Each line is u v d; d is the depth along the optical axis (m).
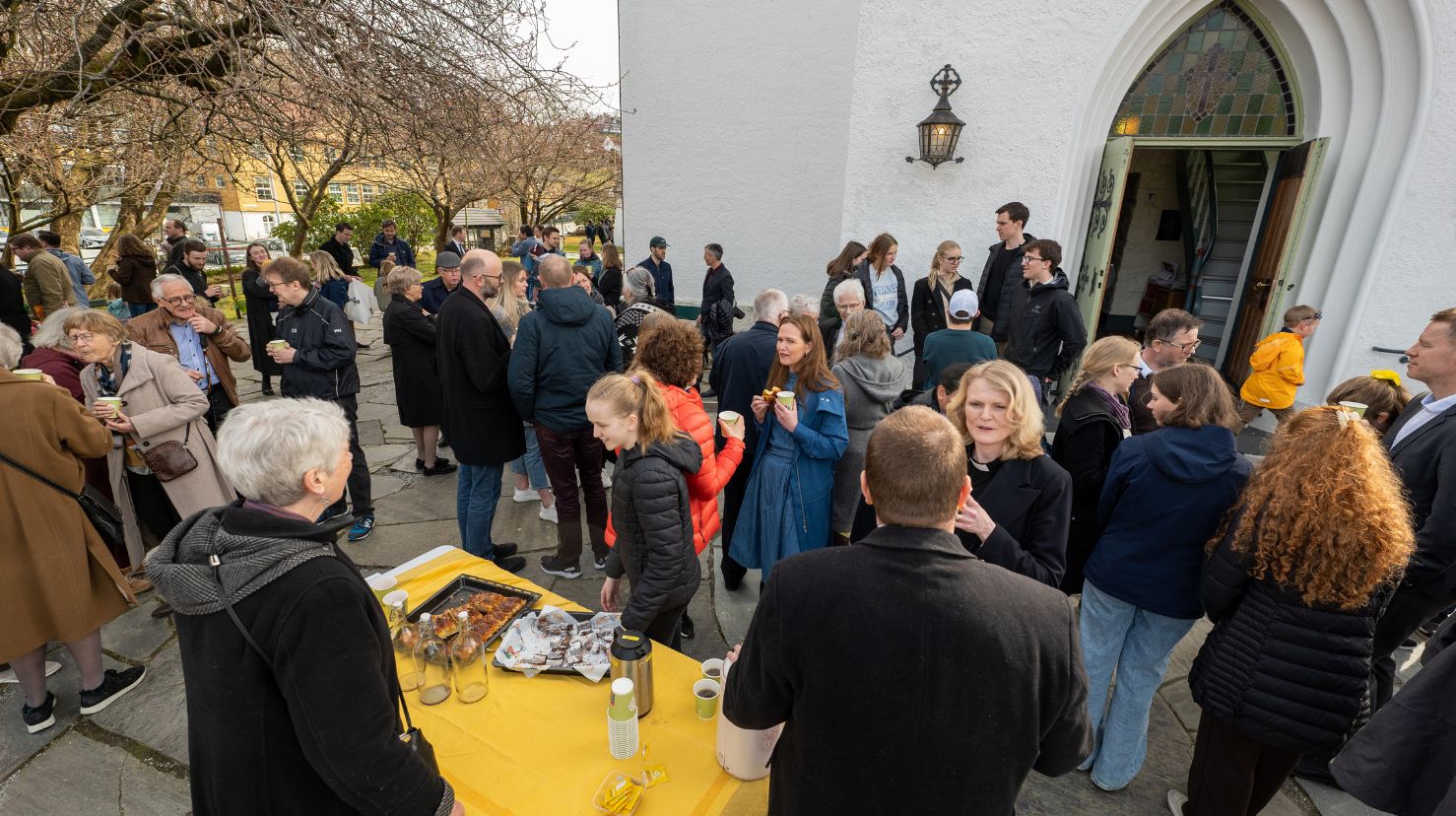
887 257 4.91
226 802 1.16
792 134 7.85
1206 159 7.57
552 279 3.20
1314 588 1.55
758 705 1.10
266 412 1.18
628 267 8.87
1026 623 0.98
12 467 2.13
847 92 7.51
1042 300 4.19
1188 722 2.60
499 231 28.47
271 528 1.13
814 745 1.03
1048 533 1.79
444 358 3.13
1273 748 1.79
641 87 8.23
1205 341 7.85
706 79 7.99
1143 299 8.62
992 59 4.85
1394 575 1.57
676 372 2.50
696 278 8.66
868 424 2.98
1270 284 5.25
